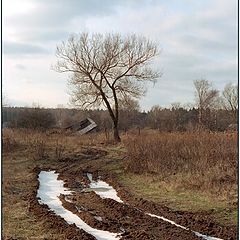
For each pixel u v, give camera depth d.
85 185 18.72
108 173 21.69
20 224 11.62
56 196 16.20
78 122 55.59
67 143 33.38
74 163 25.00
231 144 20.09
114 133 37.28
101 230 11.16
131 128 54.88
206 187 16.02
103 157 27.12
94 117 57.38
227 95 50.22
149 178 19.33
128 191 17.09
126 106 39.69
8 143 27.64
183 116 57.94
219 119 52.44
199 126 37.31
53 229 11.12
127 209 13.52
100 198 15.43
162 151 21.89
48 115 48.56
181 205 14.29
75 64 38.47
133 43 38.78
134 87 39.22
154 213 13.22
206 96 57.72
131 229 11.27
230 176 17.06
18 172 21.17
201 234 11.04
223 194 14.98
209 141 21.48
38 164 23.95
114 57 38.38
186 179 17.59
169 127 47.97
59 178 20.30
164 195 15.98
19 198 15.15
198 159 19.97
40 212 12.87
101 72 38.38
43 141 30.33
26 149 27.59
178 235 10.72
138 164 21.55
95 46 38.53
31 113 46.72
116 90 38.72
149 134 27.64
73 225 11.39
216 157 19.59
